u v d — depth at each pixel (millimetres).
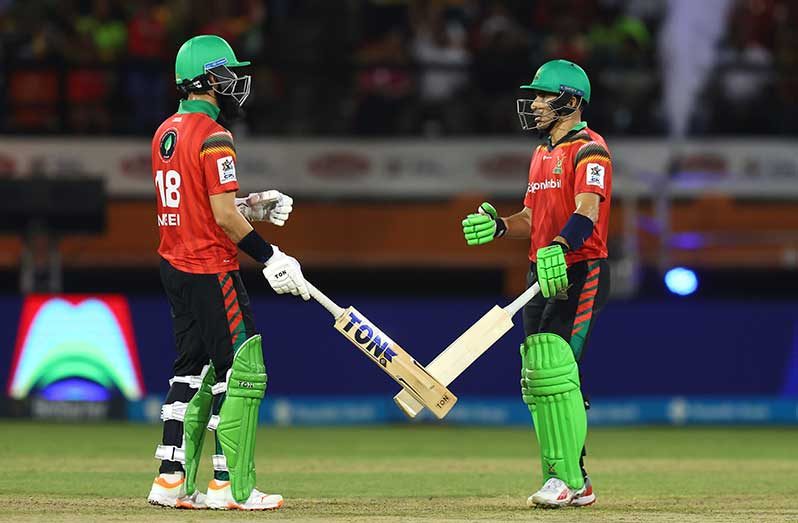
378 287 57500
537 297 25016
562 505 23656
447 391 23281
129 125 58062
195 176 23000
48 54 57688
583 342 24312
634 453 38531
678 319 48562
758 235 56625
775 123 60000
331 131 59156
